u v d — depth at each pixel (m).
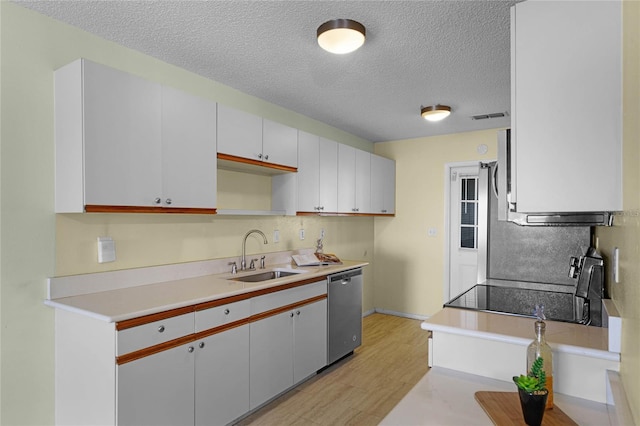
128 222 2.39
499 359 1.44
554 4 1.23
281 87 3.02
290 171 3.25
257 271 3.14
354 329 3.57
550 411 1.13
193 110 2.41
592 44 1.18
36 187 1.96
